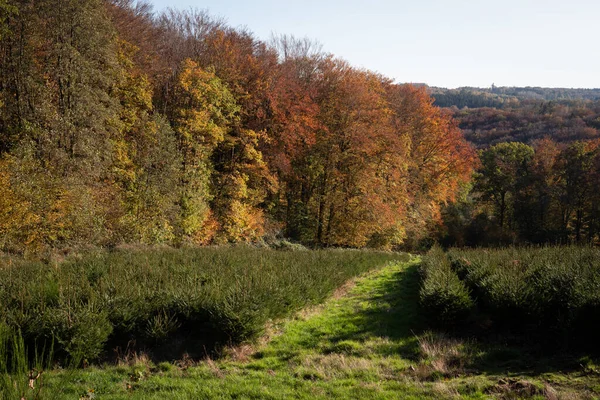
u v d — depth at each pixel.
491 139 88.00
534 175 52.47
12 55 21.59
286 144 35.12
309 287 13.33
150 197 24.88
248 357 8.98
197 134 29.30
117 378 7.61
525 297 10.17
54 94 22.39
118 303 9.66
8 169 18.89
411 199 40.59
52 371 7.55
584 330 8.65
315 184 36.56
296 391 6.94
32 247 18.31
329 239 35.50
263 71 34.88
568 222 50.62
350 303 14.30
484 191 55.41
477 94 150.62
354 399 6.58
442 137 42.19
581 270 11.94
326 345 9.67
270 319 11.09
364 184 33.88
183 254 18.48
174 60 32.25
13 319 8.06
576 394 6.42
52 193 19.70
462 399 6.44
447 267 17.27
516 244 44.88
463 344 9.54
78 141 21.53
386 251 34.66
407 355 9.01
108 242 22.03
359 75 37.91
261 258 16.61
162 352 9.16
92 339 8.20
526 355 8.68
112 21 27.03
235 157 33.47
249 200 33.44
